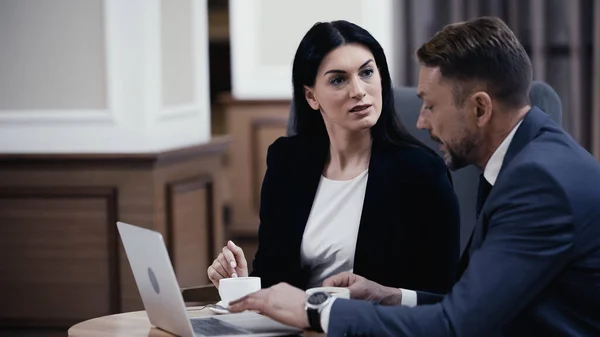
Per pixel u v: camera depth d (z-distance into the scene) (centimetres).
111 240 446
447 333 200
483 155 214
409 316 203
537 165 200
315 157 275
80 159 444
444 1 647
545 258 197
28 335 455
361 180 268
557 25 643
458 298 200
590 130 638
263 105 726
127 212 444
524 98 210
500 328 203
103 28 446
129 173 443
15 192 450
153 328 230
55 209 449
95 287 449
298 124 280
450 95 209
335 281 236
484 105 207
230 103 730
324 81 261
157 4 453
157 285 214
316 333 215
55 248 451
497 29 208
